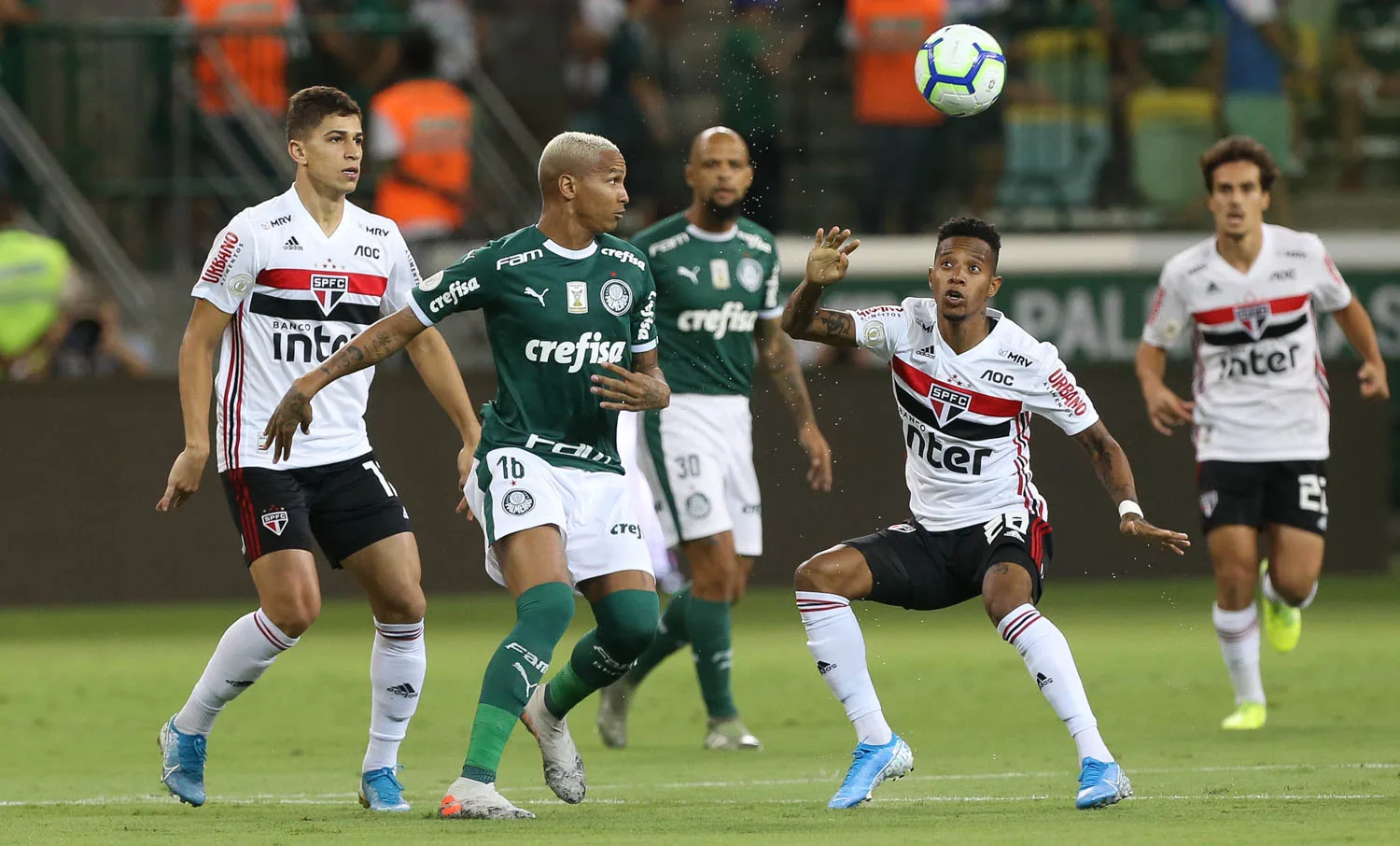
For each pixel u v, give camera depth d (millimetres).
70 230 61031
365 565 21875
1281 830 18250
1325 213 69250
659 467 30250
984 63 23359
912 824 19219
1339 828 18375
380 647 21922
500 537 20547
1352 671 38625
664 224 31016
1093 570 55156
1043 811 20312
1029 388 21219
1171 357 59312
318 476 21953
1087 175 67625
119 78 62219
